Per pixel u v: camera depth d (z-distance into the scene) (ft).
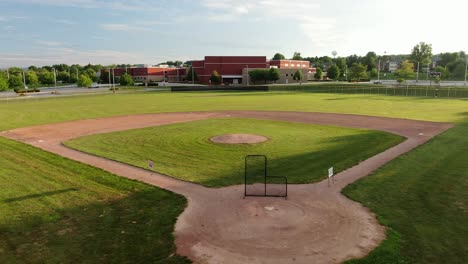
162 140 94.53
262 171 65.05
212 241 38.70
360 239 38.78
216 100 217.77
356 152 79.30
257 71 432.66
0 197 52.75
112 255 36.17
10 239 39.81
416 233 40.04
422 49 593.83
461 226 41.78
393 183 57.36
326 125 118.42
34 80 524.93
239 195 52.60
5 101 225.97
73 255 36.27
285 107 175.83
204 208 47.73
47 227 42.70
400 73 521.65
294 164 69.72
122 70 546.67
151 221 43.93
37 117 144.15
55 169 67.72
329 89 313.73
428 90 279.49
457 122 124.67
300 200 50.29
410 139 93.97
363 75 504.84
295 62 529.04
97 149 85.10
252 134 101.71
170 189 55.77
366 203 49.06
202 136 99.25
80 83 414.00
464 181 58.08
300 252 36.27
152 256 35.88
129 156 77.77
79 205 49.62
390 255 35.40
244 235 39.93
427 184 56.75
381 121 127.44
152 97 248.93
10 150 84.07
